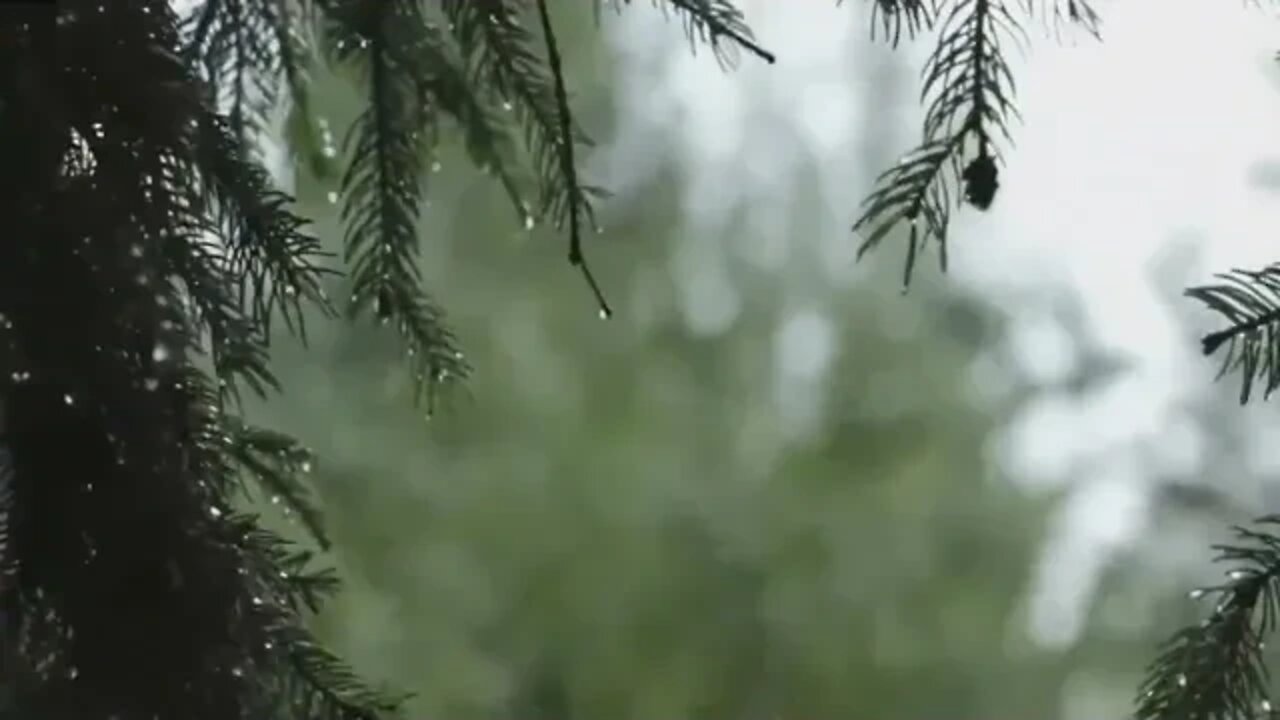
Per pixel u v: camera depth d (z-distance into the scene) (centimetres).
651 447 881
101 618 155
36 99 158
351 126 215
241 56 212
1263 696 187
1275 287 186
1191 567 732
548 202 217
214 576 160
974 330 899
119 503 156
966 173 188
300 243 193
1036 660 858
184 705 155
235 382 198
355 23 207
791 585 883
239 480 195
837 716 879
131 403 159
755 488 895
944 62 191
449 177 766
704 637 873
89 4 165
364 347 670
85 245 159
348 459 759
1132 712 196
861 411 905
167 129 167
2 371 156
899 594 884
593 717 857
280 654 180
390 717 196
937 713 876
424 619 809
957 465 901
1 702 155
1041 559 866
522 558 848
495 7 210
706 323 916
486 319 856
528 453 855
